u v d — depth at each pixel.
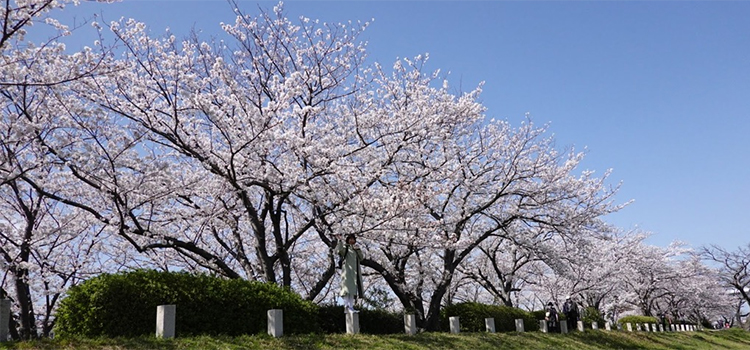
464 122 13.93
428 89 14.11
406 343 9.87
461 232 15.70
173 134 10.66
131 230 10.05
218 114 10.02
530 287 27.97
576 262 17.52
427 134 12.51
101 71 8.96
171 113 10.62
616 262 26.66
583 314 24.34
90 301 7.67
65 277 12.75
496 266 21.55
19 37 7.12
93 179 9.57
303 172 10.95
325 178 11.24
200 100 9.83
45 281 12.00
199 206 12.11
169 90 10.29
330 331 10.86
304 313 9.84
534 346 12.98
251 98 12.07
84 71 9.03
